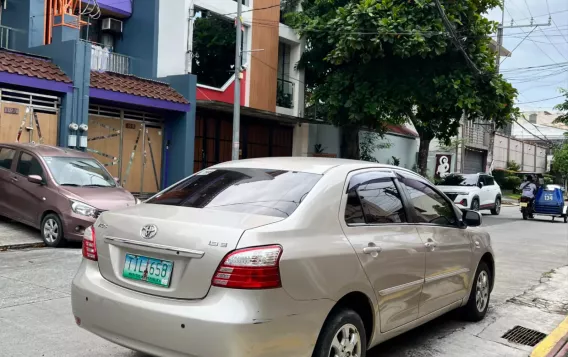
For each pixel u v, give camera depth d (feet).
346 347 12.14
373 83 62.95
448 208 17.76
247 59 63.93
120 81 49.70
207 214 11.78
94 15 53.98
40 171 31.96
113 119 51.13
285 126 73.67
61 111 44.34
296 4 72.54
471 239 18.45
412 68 61.52
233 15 61.98
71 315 18.04
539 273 30.17
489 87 61.72
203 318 10.21
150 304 10.97
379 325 13.19
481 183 68.44
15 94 41.65
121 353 14.82
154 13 56.75
